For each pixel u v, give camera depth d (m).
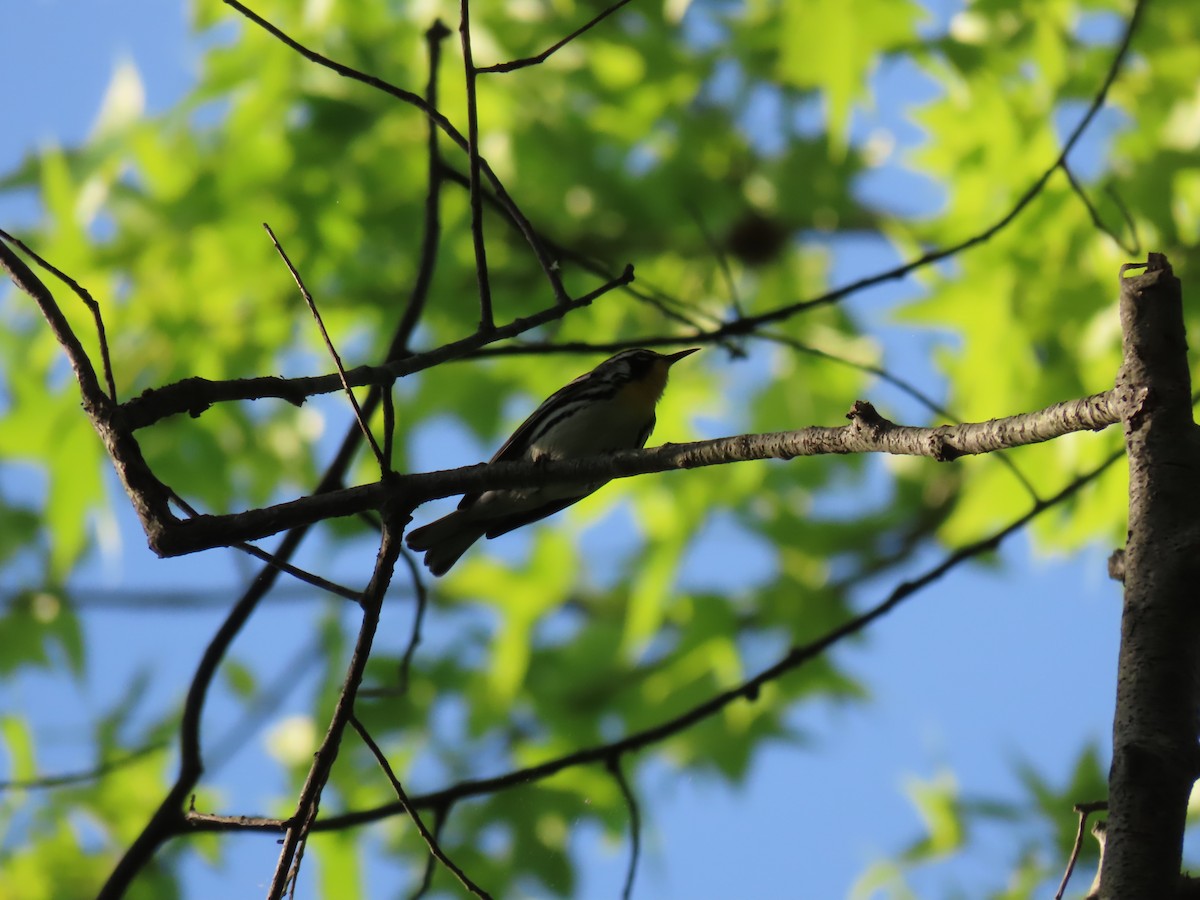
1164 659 3.42
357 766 12.42
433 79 7.85
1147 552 3.56
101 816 11.34
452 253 12.34
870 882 11.26
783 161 13.80
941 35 11.21
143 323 11.73
